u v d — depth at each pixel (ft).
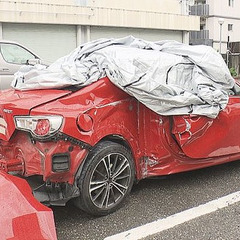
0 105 12.29
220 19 104.06
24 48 31.65
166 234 11.50
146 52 14.03
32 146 11.80
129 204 13.67
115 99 12.85
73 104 11.97
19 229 7.93
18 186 9.41
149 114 13.62
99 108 12.27
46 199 11.71
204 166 15.51
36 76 13.20
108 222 12.30
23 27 67.46
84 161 11.98
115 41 15.92
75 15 71.10
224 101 14.84
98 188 12.42
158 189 15.17
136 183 14.33
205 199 14.15
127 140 13.19
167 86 13.14
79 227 11.96
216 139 15.05
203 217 12.63
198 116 14.02
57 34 71.36
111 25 76.43
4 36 65.82
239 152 16.62
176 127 13.73
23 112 11.62
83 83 12.60
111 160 12.72
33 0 66.85
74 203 12.46
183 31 90.17
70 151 11.58
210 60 14.97
